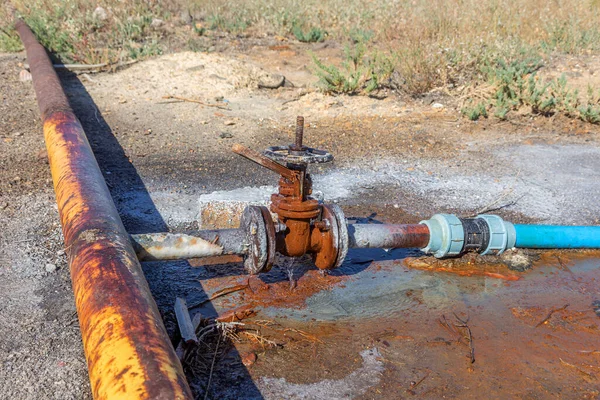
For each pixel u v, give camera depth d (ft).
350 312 7.20
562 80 12.68
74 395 6.10
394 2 19.84
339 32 19.57
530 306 7.38
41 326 6.73
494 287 7.68
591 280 7.86
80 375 6.26
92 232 6.39
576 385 6.43
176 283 7.52
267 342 6.72
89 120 11.82
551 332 7.02
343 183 9.80
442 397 6.26
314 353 6.64
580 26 17.61
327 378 6.40
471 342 6.83
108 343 5.35
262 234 6.97
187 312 6.86
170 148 10.78
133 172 9.89
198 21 20.27
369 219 8.86
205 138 11.25
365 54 16.62
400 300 7.41
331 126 11.94
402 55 14.67
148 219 8.66
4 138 10.82
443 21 17.37
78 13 18.42
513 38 16.24
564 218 9.00
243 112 12.67
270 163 6.99
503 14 17.60
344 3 20.79
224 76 14.70
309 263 7.97
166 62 15.49
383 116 12.57
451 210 9.16
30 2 18.99
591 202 9.41
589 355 6.75
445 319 7.15
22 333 6.64
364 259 8.13
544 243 8.18
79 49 15.94
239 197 8.43
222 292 7.39
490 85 13.30
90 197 7.01
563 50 16.57
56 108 9.58
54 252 7.77
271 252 7.01
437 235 7.82
